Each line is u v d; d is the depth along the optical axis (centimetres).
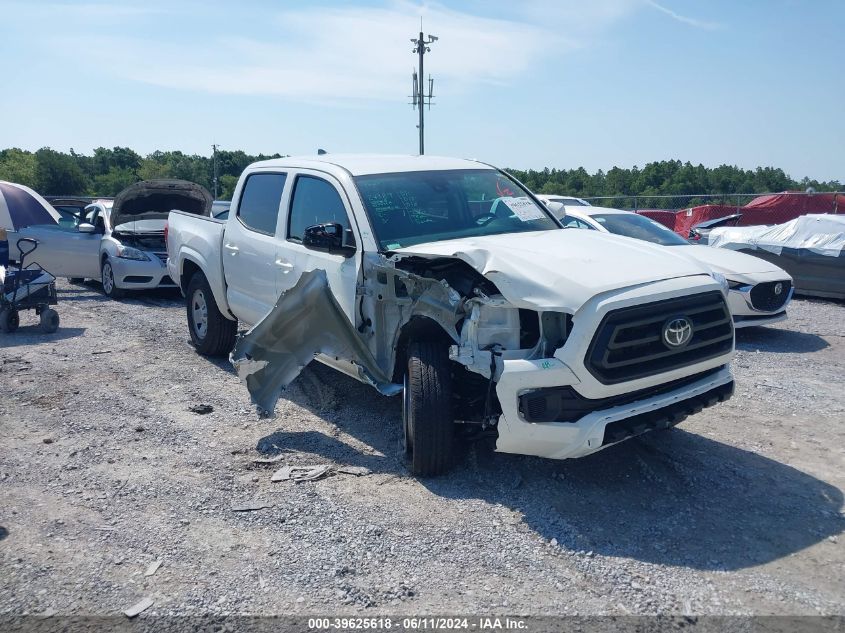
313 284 518
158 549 395
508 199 597
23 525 423
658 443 536
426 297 461
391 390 495
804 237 1198
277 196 651
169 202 1265
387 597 347
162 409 631
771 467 494
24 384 708
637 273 430
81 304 1213
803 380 715
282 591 353
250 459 519
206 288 774
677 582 356
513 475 480
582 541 396
